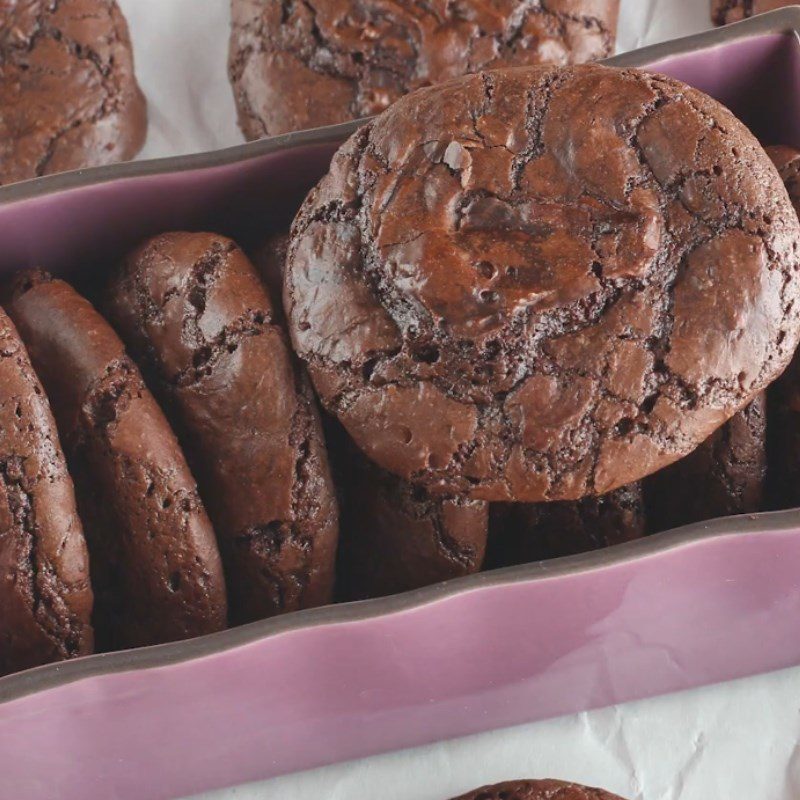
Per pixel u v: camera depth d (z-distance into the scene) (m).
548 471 0.44
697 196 0.44
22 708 0.44
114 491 0.45
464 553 0.46
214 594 0.45
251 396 0.45
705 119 0.45
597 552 0.44
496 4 0.52
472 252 0.44
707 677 0.50
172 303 0.46
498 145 0.44
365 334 0.44
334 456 0.47
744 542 0.45
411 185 0.44
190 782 0.49
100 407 0.45
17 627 0.44
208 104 0.56
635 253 0.44
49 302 0.46
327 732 0.48
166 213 0.48
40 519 0.44
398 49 0.52
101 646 0.47
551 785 0.48
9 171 0.53
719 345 0.43
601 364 0.43
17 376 0.44
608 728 0.50
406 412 0.44
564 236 0.44
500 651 0.47
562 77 0.45
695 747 0.50
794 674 0.50
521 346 0.43
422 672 0.46
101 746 0.46
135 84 0.55
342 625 0.44
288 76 0.52
